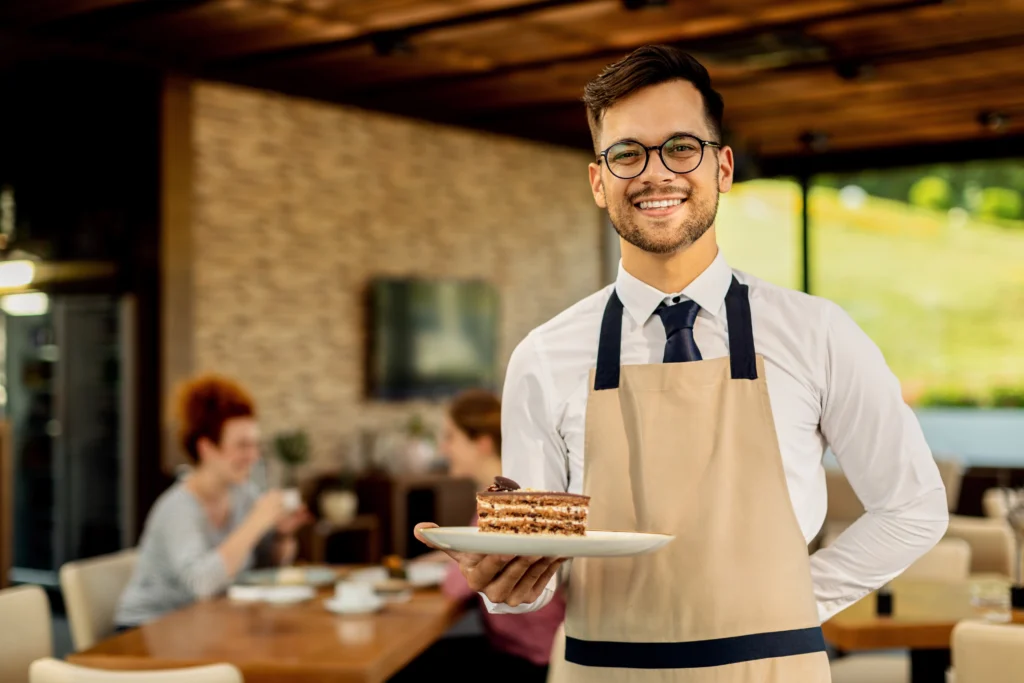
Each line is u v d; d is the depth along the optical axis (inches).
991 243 315.3
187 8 200.7
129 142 239.6
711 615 53.7
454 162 294.5
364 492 263.1
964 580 135.8
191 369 237.3
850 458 56.7
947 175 319.3
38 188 257.0
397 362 278.1
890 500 56.1
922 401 318.3
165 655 96.2
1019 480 276.2
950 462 238.5
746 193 336.5
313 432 263.7
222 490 134.6
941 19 203.8
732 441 54.9
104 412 242.4
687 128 54.1
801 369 55.5
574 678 56.3
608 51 225.8
